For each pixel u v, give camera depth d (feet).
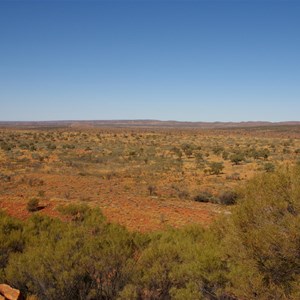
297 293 17.99
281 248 19.13
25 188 86.38
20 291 23.48
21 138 329.11
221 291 22.04
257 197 22.81
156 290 24.76
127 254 27.61
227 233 25.98
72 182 97.91
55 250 26.12
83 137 353.72
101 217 44.73
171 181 107.14
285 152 207.82
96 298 25.30
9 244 30.53
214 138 381.60
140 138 359.05
